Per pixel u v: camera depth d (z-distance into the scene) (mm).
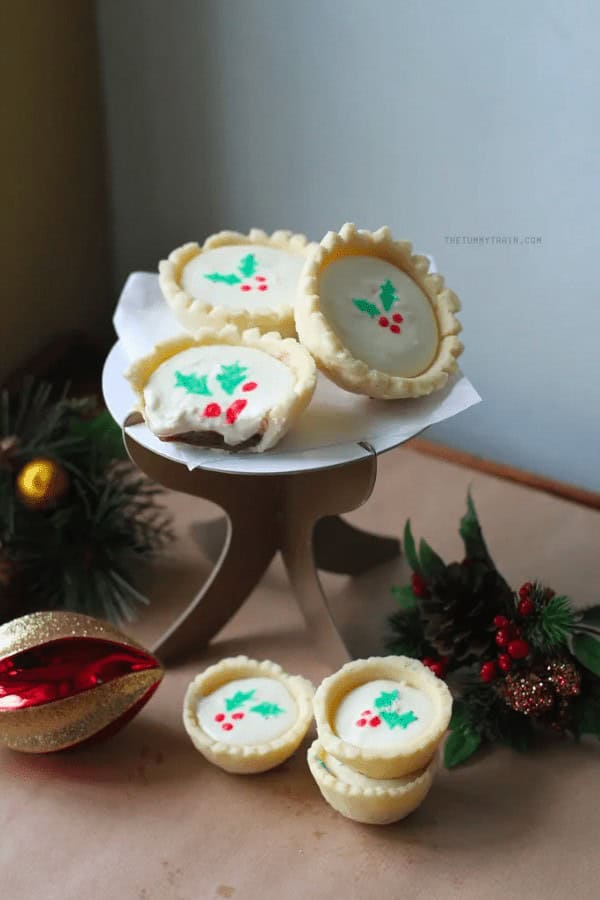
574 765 644
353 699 621
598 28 698
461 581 669
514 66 730
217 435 611
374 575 766
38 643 620
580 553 771
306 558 694
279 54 803
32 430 758
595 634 654
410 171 789
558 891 583
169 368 628
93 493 738
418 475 844
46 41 845
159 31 846
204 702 651
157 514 768
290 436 621
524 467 846
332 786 596
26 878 591
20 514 725
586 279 762
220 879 590
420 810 621
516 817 618
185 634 698
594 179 733
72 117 884
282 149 832
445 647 656
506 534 788
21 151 852
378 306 638
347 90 789
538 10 710
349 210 824
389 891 583
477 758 647
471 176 771
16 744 631
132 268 946
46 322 913
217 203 881
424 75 759
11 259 869
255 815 620
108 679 624
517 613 658
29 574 737
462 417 857
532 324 793
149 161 897
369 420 630
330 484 660
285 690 656
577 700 644
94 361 937
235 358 631
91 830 612
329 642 697
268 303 658
